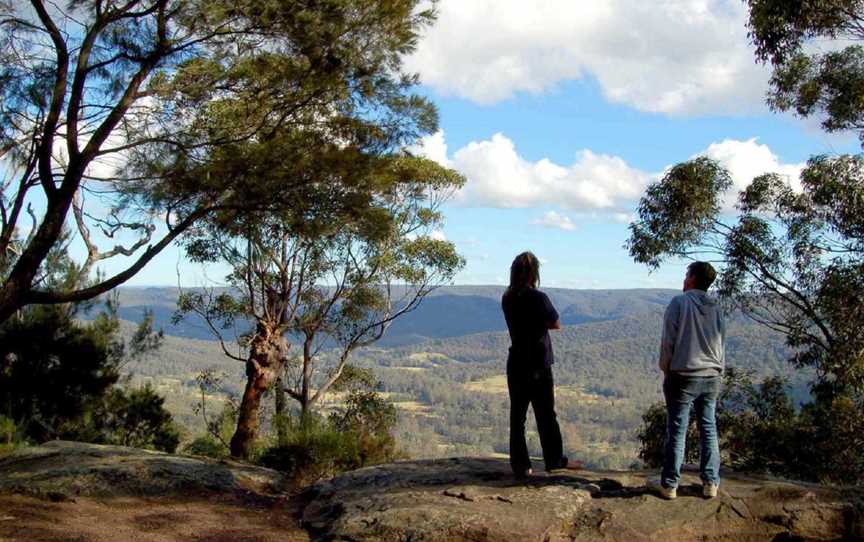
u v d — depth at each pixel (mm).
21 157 8188
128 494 6449
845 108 13039
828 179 12922
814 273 13469
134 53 8086
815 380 13273
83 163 7668
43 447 8094
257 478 7254
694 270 5516
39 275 13164
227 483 6984
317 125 8703
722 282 14867
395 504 5605
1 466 7352
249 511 6289
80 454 7578
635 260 14969
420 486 6051
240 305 19125
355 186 8258
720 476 6188
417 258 20344
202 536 5496
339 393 22516
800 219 13945
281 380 19266
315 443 9648
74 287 13500
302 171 7906
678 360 5328
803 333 13664
